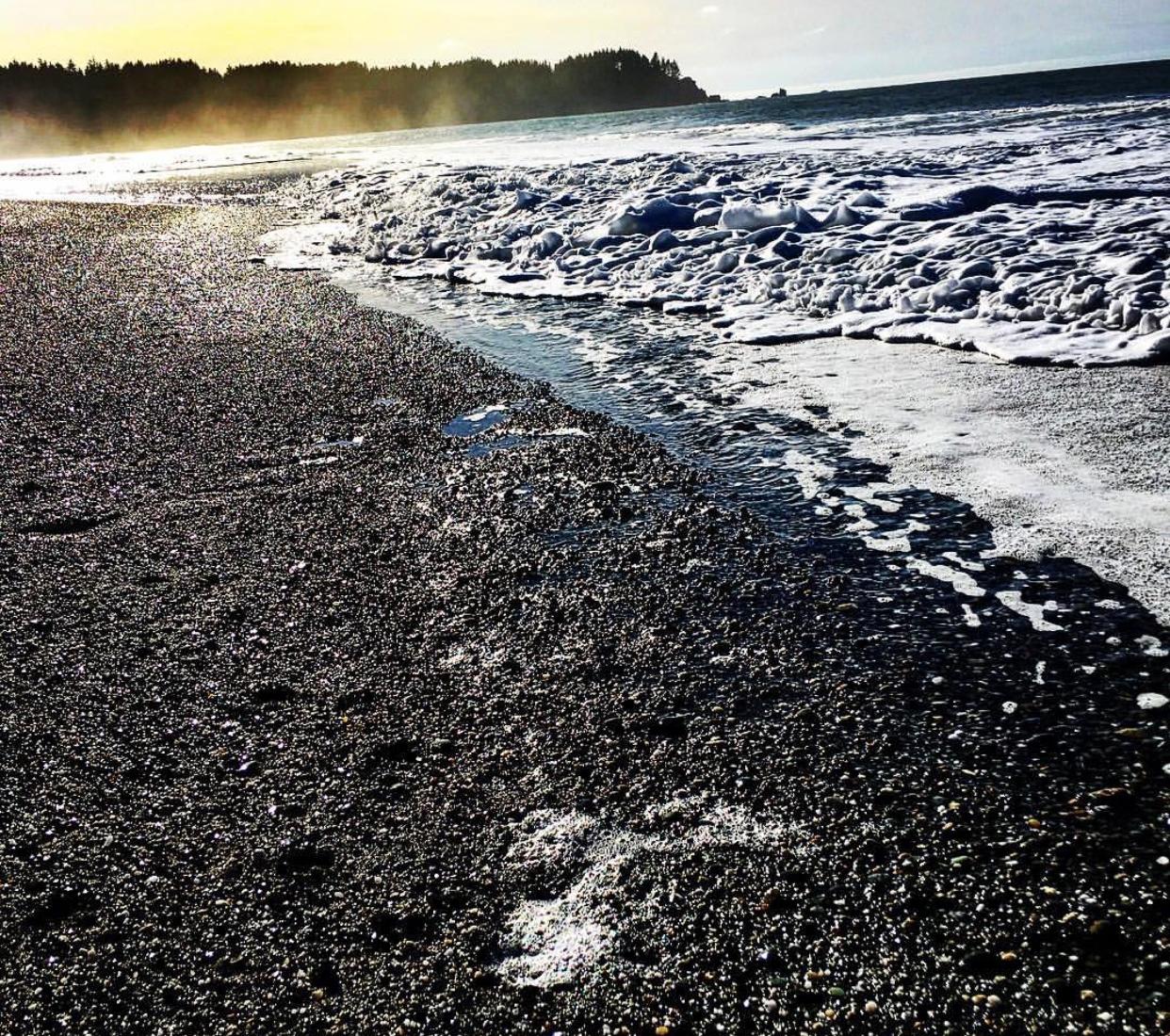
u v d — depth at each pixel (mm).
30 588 3352
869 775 2211
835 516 3604
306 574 3373
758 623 2902
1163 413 4242
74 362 6402
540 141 33594
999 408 4570
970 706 2438
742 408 4941
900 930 1782
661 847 2029
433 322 7383
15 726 2549
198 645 2924
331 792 2244
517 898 1917
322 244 11961
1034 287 6562
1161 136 15523
